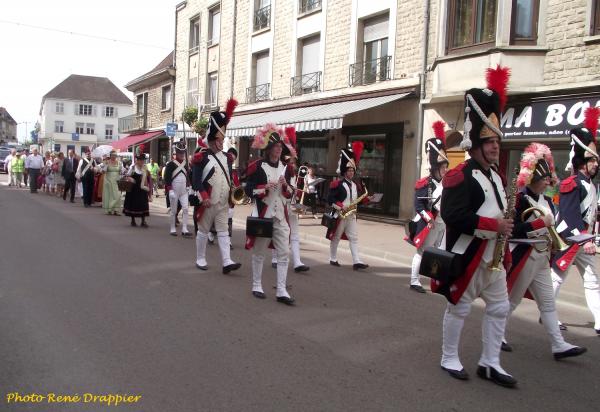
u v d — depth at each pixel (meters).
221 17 25.23
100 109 80.62
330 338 5.14
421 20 14.55
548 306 4.87
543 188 4.83
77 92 79.56
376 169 16.56
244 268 8.30
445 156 7.03
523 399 3.97
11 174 27.56
